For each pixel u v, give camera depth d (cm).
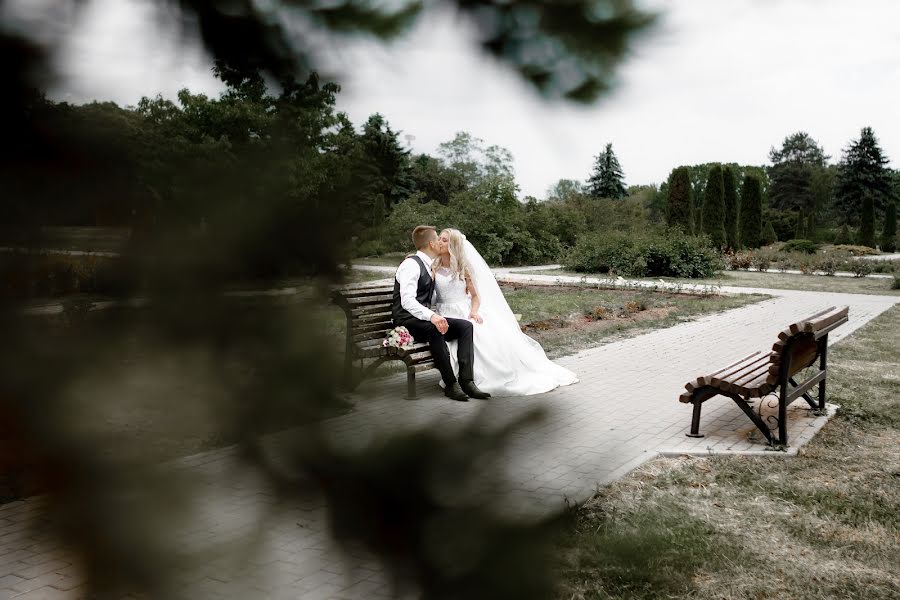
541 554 105
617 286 2002
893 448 582
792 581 365
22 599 237
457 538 103
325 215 95
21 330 81
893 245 5022
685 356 992
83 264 83
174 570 89
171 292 87
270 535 96
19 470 84
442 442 109
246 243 90
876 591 358
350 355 122
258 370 96
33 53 78
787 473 524
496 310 782
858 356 974
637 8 85
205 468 96
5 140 77
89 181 80
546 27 90
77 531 85
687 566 356
